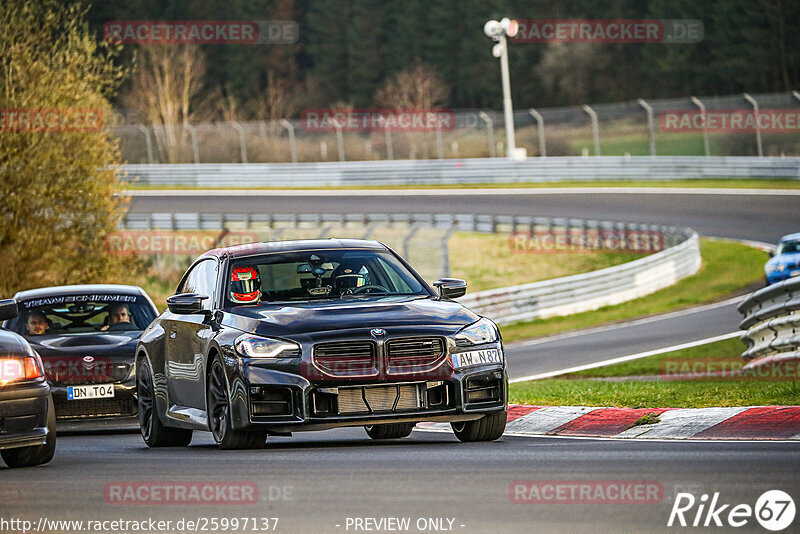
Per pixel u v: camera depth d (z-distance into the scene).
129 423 39.59
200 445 33.31
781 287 44.97
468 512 17.73
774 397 31.80
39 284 92.44
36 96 88.50
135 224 140.62
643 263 99.38
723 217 133.00
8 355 26.38
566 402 36.44
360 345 27.14
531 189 162.25
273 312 28.64
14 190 88.75
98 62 91.75
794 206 136.62
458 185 171.50
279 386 26.98
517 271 118.06
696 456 23.05
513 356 71.50
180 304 30.00
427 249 127.50
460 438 29.33
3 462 29.09
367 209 153.00
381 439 32.81
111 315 42.56
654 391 37.00
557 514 17.42
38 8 89.12
